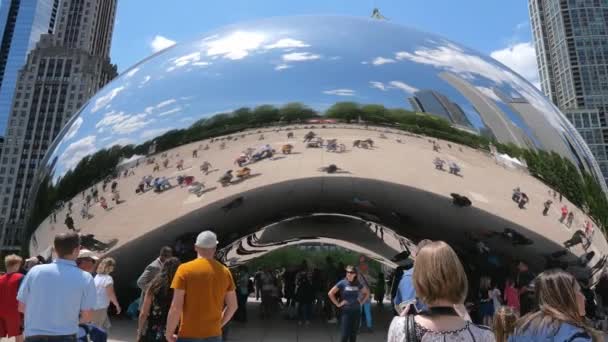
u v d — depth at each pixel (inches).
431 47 319.9
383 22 343.9
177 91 306.8
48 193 339.9
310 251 2325.3
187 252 305.9
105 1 6186.0
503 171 294.8
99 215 313.6
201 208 295.9
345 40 307.7
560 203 306.0
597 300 315.0
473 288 323.3
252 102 291.0
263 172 288.2
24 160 4884.4
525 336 114.4
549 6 6023.6
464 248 319.6
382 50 304.7
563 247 305.9
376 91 289.1
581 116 5132.9
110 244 310.5
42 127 4928.6
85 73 5054.1
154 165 301.3
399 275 478.9
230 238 347.6
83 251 235.0
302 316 492.4
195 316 169.0
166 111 303.7
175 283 171.5
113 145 314.2
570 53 5639.8
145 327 201.5
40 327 152.9
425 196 292.5
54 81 5019.7
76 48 5324.8
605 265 320.2
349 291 273.6
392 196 302.5
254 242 427.5
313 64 295.6
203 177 293.4
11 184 4830.2
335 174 285.7
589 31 5634.8
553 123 326.6
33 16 6830.7
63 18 5797.2
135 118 312.5
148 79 324.2
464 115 294.4
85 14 5841.5
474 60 327.9
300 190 297.4
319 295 525.3
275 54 302.7
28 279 157.9
